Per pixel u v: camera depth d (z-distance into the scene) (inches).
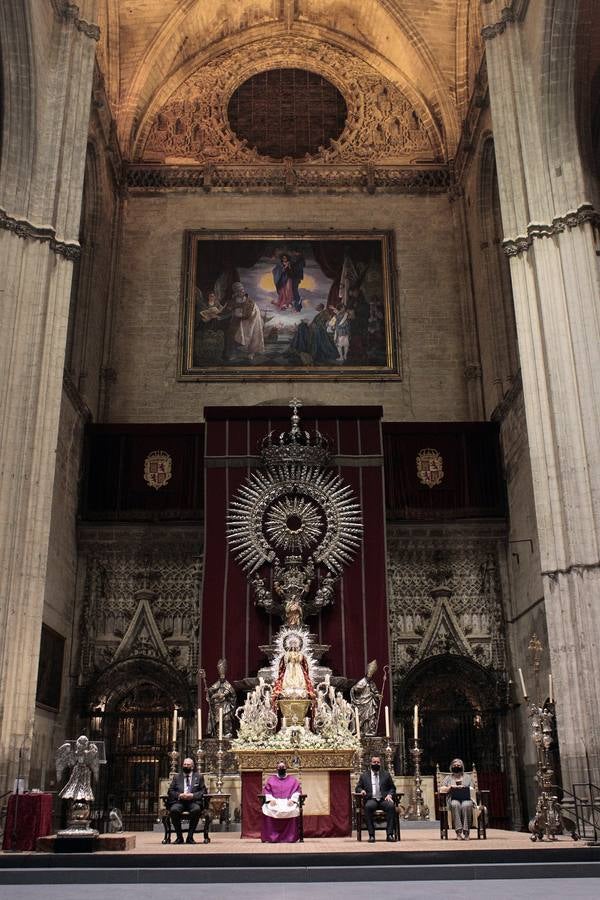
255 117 1115.3
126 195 1063.0
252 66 1139.9
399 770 770.2
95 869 406.6
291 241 1049.5
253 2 1112.2
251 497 851.4
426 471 906.7
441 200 1075.3
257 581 813.2
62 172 730.2
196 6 1074.7
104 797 811.4
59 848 446.0
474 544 899.4
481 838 552.1
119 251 1032.8
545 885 363.6
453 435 919.7
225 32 1138.7
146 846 497.7
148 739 836.6
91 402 941.2
